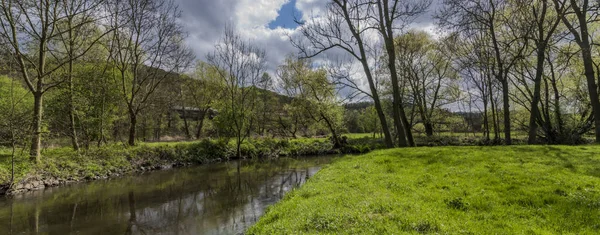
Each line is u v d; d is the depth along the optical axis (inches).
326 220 265.1
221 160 1268.5
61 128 936.3
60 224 455.5
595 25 992.2
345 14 922.1
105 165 903.1
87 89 964.0
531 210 269.0
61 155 866.8
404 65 1366.9
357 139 1886.1
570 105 1124.5
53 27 833.5
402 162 539.2
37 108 774.5
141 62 1295.5
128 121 1434.5
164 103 1908.2
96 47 1117.7
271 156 1429.6
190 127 2425.0
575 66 1040.8
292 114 1994.3
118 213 509.7
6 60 824.9
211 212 507.2
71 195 639.1
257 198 598.5
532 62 1087.0
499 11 902.4
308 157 1395.2
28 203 574.2
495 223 241.8
